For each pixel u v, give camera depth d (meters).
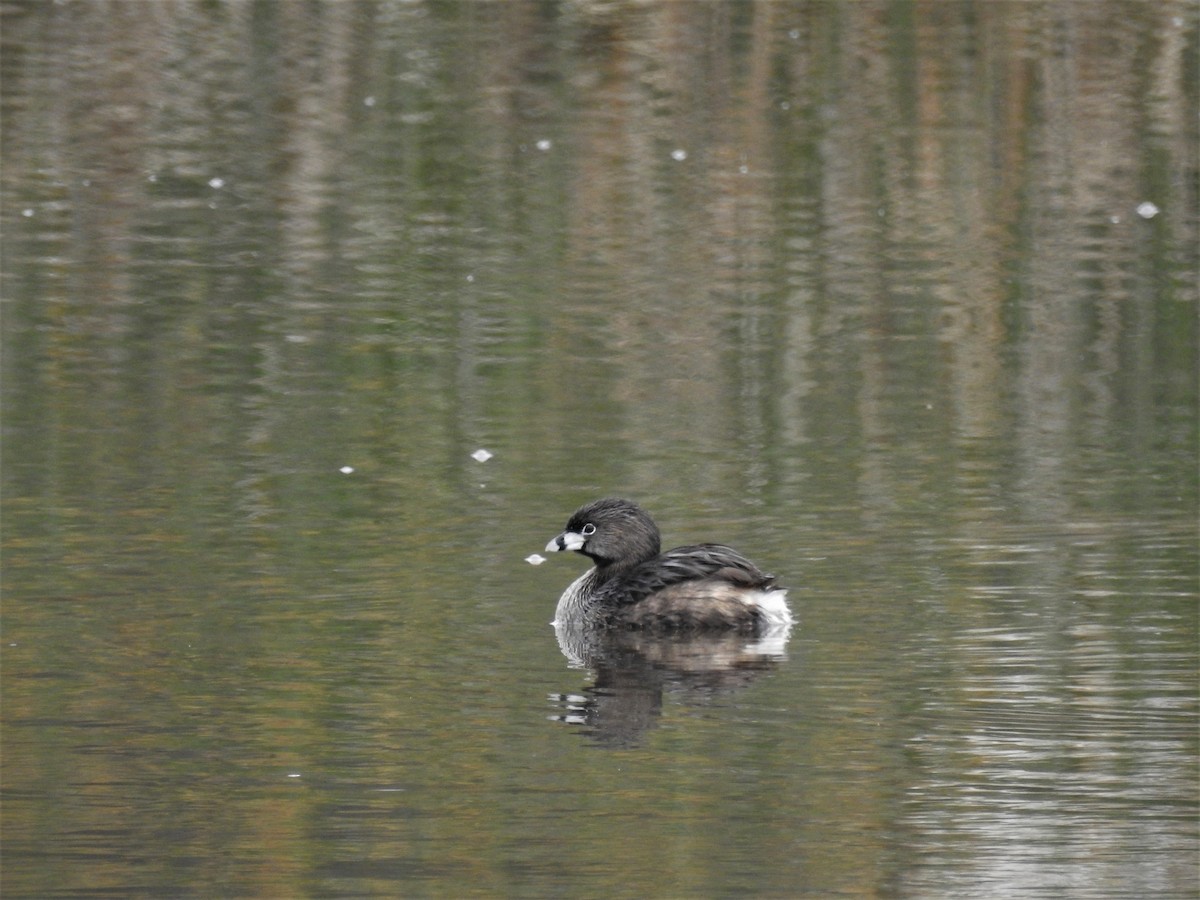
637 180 29.39
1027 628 12.98
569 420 19.36
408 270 25.38
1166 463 17.62
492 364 21.41
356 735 11.02
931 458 17.92
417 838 9.50
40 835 9.54
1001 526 15.64
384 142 31.19
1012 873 9.03
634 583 13.66
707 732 11.06
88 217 27.84
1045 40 33.59
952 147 30.39
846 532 15.55
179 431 18.88
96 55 34.28
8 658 12.42
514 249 26.41
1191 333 22.50
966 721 11.16
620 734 11.04
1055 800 9.95
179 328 22.83
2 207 28.20
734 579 13.57
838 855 9.26
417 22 34.84
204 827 9.65
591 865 9.16
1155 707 11.38
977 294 24.20
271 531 15.69
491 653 12.73
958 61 33.03
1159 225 27.16
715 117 31.77
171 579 14.31
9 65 33.94
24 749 10.77
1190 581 14.05
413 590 14.13
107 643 12.76
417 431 18.94
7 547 15.13
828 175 29.53
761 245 26.47
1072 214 27.75
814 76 32.94
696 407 19.78
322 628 13.16
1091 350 21.97
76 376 20.92
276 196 28.89
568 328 22.88
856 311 23.56
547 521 16.06
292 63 33.94
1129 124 31.06
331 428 19.05
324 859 9.23
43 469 17.52
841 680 12.00
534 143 30.98
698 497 16.64
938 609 13.48
